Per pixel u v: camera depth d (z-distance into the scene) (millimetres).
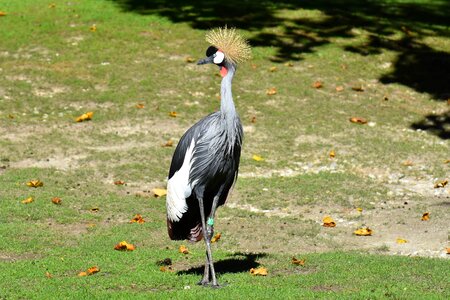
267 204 14555
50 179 15398
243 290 9516
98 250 11695
